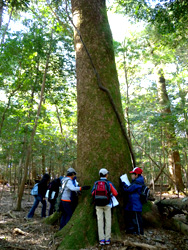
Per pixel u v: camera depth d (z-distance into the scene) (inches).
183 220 195.3
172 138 367.6
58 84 416.2
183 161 580.4
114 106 174.4
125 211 155.7
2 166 570.6
